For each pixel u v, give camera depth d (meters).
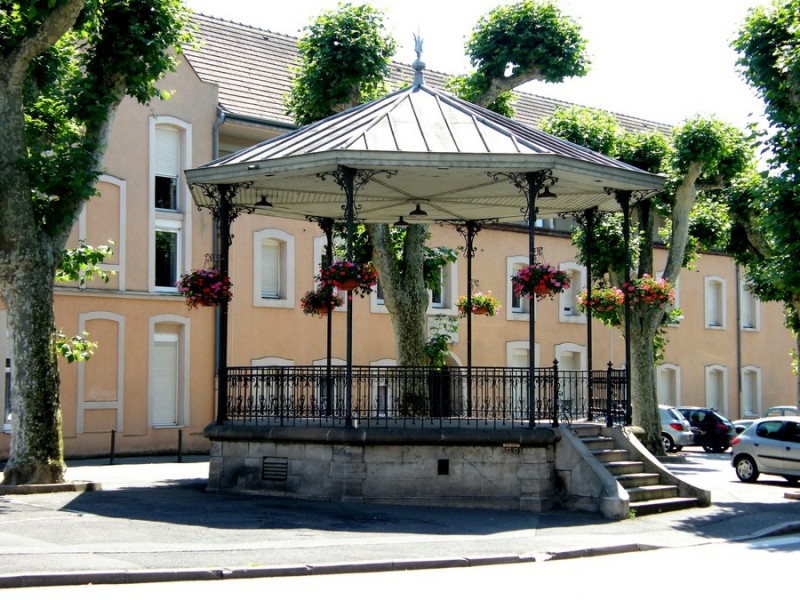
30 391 17.88
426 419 17.98
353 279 16.33
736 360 46.25
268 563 11.15
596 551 13.10
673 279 29.11
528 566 11.98
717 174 29.23
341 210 21.75
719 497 20.11
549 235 38.66
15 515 14.43
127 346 28.09
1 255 17.88
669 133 47.06
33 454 17.80
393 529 13.92
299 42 24.14
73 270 18.86
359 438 16.25
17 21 17.38
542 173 16.70
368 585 10.38
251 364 30.58
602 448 18.16
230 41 34.22
